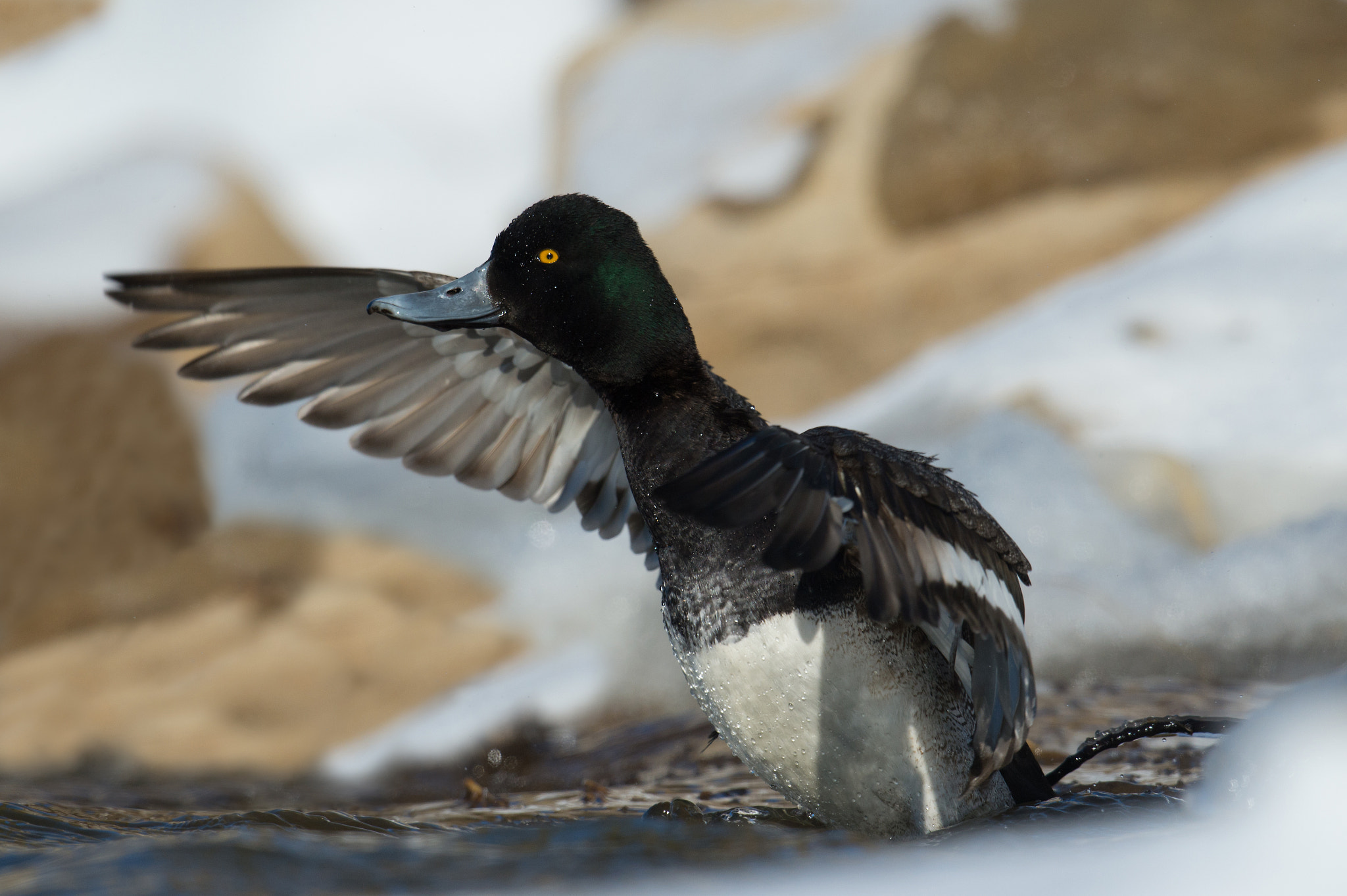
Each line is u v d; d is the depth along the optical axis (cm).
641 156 1973
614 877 434
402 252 2172
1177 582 910
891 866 437
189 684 1109
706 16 2112
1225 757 500
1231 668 877
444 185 2220
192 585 1252
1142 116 1619
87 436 1388
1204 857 401
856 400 1229
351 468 1301
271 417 1371
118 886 428
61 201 1819
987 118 1636
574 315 606
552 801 729
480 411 708
